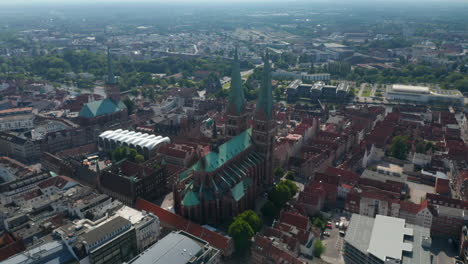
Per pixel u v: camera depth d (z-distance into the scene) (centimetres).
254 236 17488
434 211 19688
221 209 19912
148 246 18162
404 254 15962
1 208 19762
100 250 15725
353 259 17012
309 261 16825
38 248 15200
